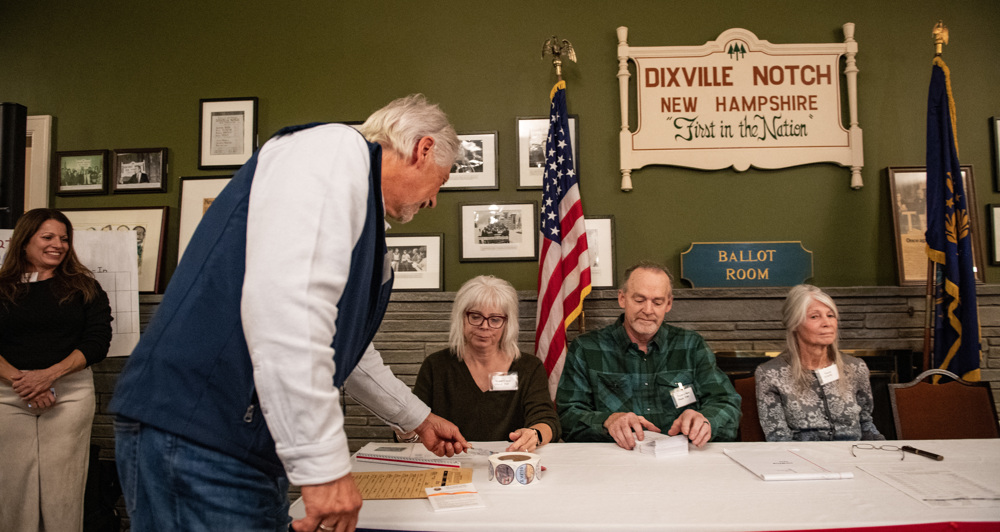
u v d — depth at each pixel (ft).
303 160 2.81
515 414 6.95
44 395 7.45
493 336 7.01
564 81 9.87
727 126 10.30
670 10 10.54
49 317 7.82
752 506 3.92
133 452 2.73
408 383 9.99
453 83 10.57
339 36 10.72
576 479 4.57
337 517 2.52
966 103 10.32
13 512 7.39
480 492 4.27
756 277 10.11
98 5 10.99
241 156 10.57
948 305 9.12
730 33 10.36
